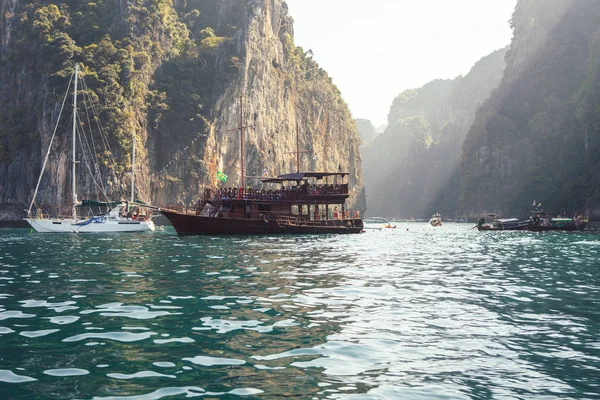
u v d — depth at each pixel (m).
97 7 120.94
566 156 153.62
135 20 118.56
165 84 117.88
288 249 30.75
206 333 9.20
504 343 8.59
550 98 174.62
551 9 194.12
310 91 169.88
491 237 53.16
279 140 144.00
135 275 17.59
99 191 97.62
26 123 107.88
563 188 149.38
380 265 21.56
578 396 6.14
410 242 42.09
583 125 146.12
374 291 14.16
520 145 173.00
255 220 49.97
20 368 7.16
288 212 53.19
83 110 99.62
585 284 15.92
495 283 16.05
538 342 8.66
